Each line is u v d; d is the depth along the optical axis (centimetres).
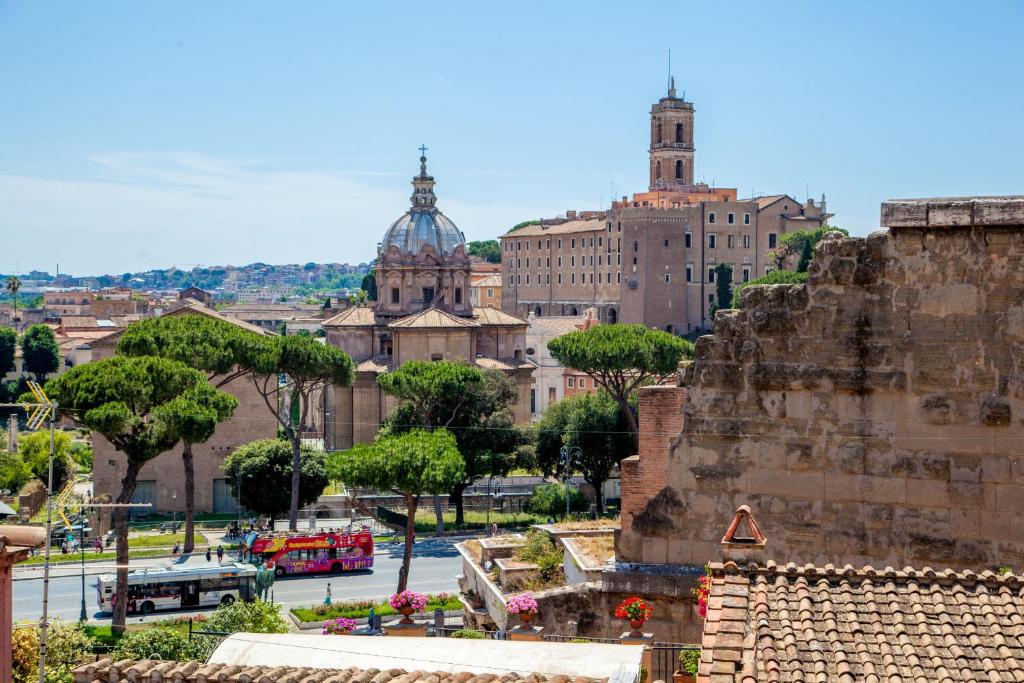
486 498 14350
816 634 2052
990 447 2641
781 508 2819
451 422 13625
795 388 2800
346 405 18650
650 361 13250
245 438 14262
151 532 12750
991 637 2053
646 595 2989
